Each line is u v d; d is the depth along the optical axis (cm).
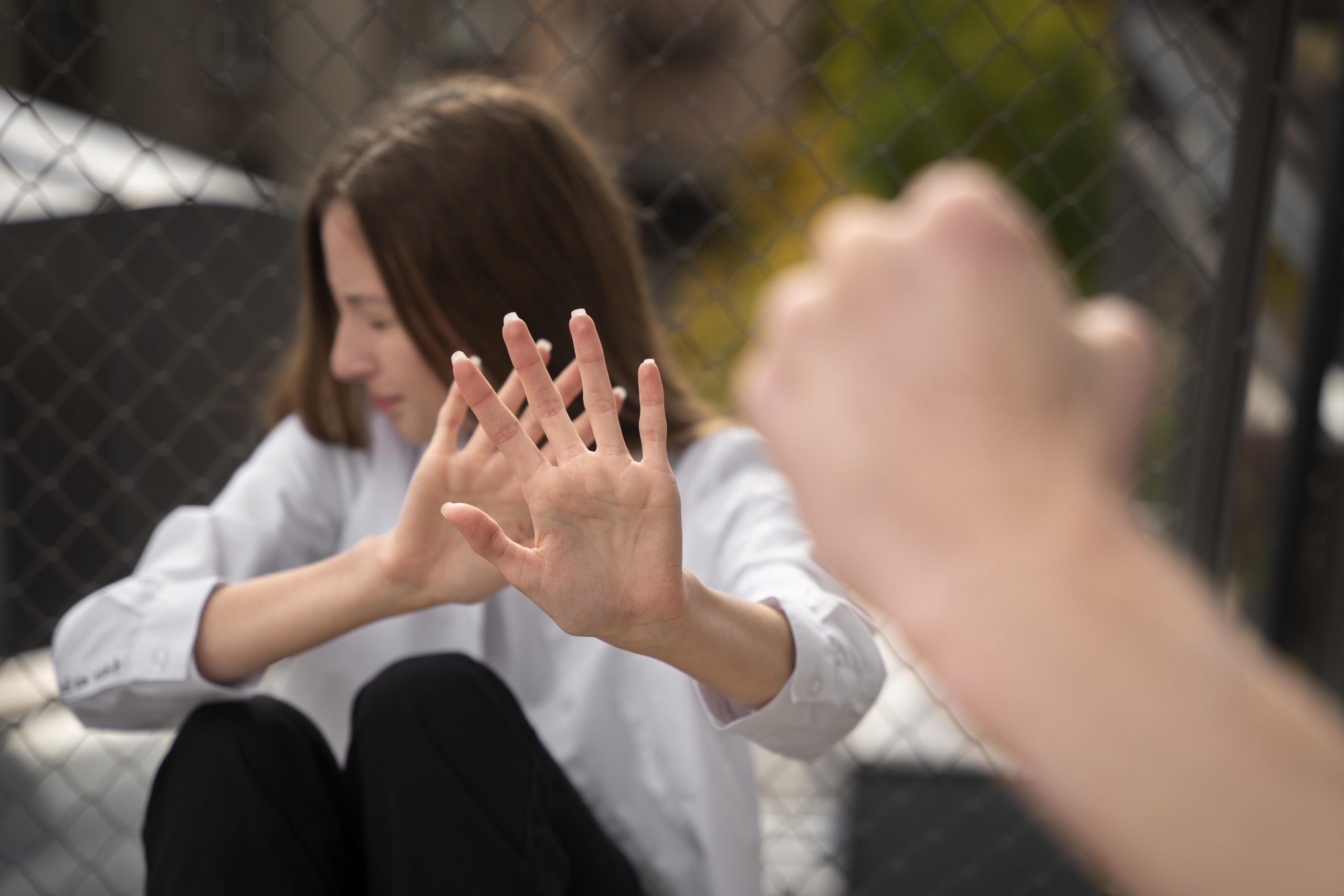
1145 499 183
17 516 157
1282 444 191
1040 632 22
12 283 146
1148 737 21
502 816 97
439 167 108
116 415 154
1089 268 555
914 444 23
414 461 128
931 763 172
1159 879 20
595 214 117
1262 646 195
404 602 98
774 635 92
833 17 133
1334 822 20
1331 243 175
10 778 181
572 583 71
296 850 98
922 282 24
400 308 109
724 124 614
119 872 167
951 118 594
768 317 26
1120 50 328
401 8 408
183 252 184
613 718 117
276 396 133
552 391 69
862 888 170
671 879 116
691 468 120
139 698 105
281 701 106
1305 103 207
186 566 115
